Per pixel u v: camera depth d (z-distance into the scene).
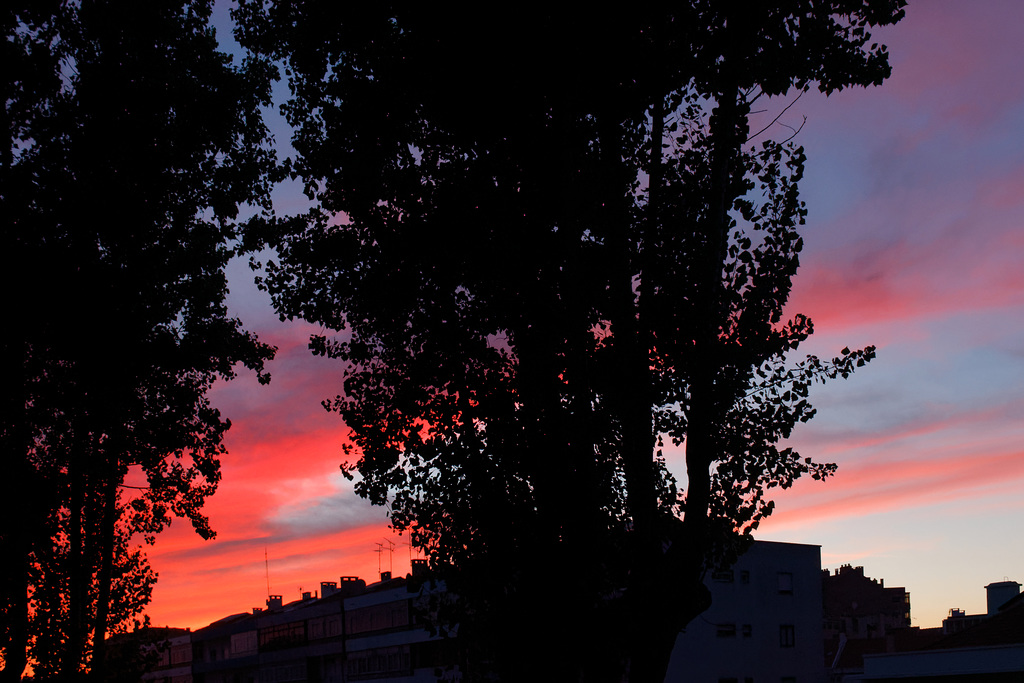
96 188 23.64
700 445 13.67
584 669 14.39
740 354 13.88
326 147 18.53
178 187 25.41
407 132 18.23
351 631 65.38
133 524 30.98
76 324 23.73
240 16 19.19
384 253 17.44
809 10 15.65
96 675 29.20
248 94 25.80
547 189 16.08
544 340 15.27
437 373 16.69
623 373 14.40
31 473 24.11
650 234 14.77
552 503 14.78
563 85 15.53
